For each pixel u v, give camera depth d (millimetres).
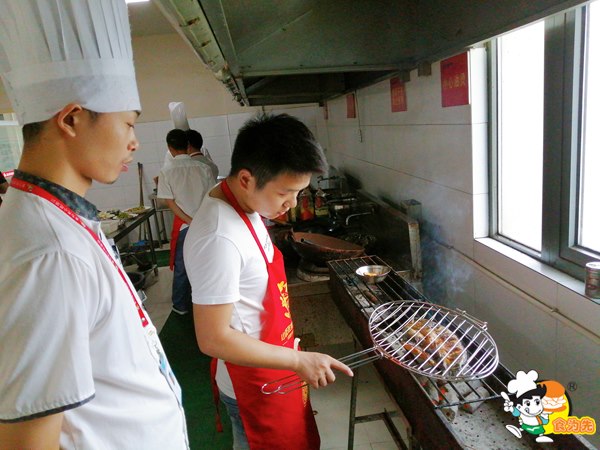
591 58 1137
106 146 654
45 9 582
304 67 1740
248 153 925
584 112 1171
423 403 1011
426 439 1046
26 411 538
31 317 541
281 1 1405
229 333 930
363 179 3094
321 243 2371
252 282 1031
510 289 1433
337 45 1721
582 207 1225
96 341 656
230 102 4879
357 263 1988
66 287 570
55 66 599
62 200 637
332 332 2275
